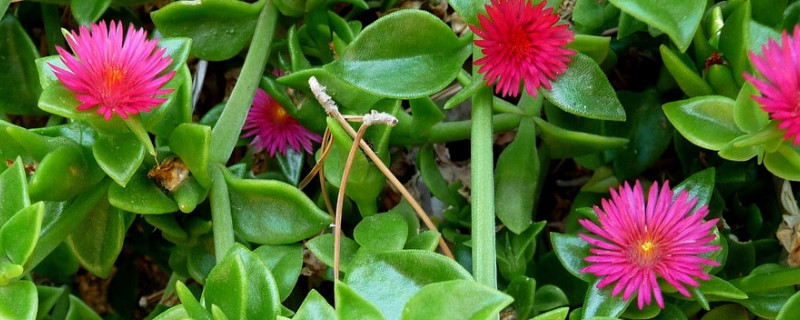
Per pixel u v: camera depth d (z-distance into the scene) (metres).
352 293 0.09
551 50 0.10
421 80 0.11
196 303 0.09
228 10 0.12
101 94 0.10
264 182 0.11
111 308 0.15
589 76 0.11
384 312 0.10
